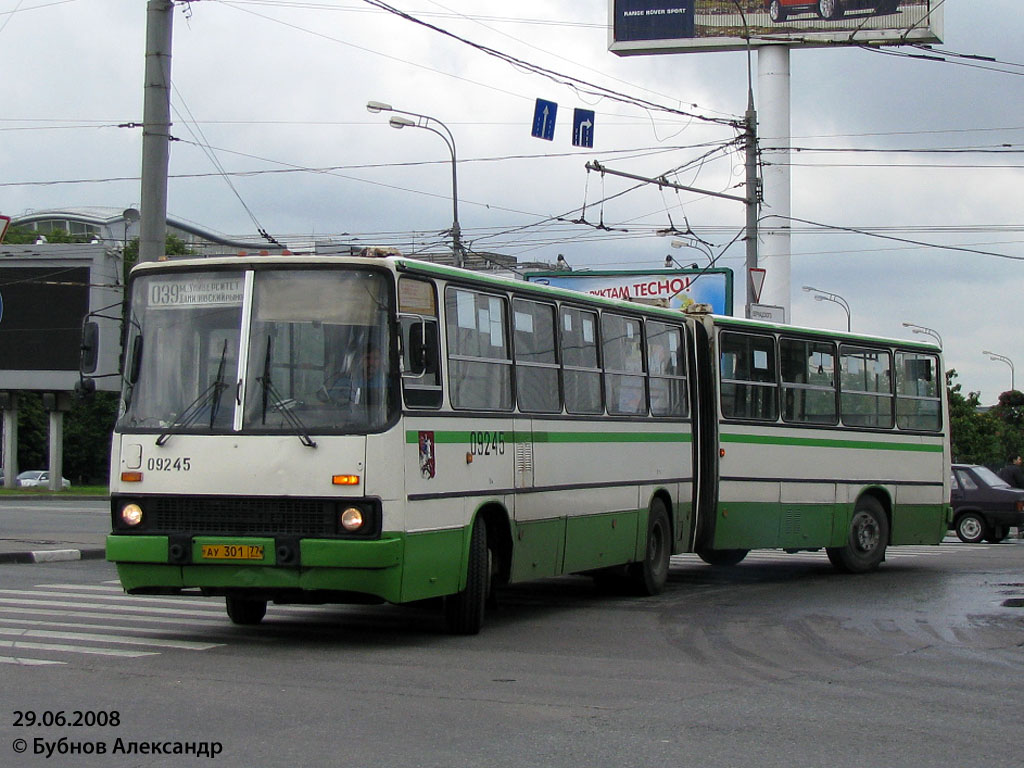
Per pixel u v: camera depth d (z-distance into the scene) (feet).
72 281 154.10
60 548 65.62
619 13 148.97
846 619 45.50
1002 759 24.21
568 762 23.15
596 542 47.29
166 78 58.18
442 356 38.09
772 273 136.87
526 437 42.63
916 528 66.74
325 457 34.94
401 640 38.42
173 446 35.86
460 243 106.63
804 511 59.98
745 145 96.94
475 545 39.58
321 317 35.88
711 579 60.44
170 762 22.59
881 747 25.04
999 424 207.10
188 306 36.78
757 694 30.50
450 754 23.53
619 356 49.57
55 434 159.84
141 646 36.06
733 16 145.18
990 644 40.06
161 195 58.03
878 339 64.75
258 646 36.50
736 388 56.95
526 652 36.50
